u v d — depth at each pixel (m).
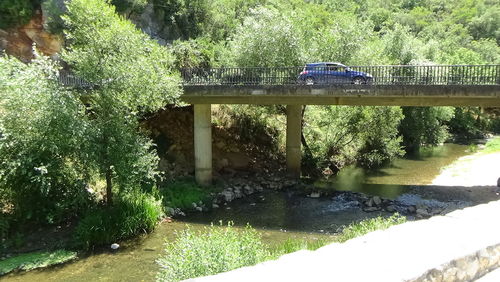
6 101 13.12
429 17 87.56
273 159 25.42
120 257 12.72
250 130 25.89
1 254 12.80
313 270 4.62
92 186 16.41
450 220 6.45
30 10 26.83
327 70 20.50
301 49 23.02
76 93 14.45
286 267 4.78
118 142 14.41
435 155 32.31
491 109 52.03
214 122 24.91
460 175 24.00
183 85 19.67
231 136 24.97
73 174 14.40
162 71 15.48
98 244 13.60
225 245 8.81
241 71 20.61
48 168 13.42
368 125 26.58
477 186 21.27
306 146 26.20
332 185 22.72
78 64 14.31
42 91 13.16
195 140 20.62
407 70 23.75
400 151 29.22
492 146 35.56
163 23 33.69
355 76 20.52
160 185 19.16
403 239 5.54
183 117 24.30
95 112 14.84
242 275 4.61
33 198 14.23
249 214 17.52
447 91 17.69
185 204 17.94
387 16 79.31
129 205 15.02
